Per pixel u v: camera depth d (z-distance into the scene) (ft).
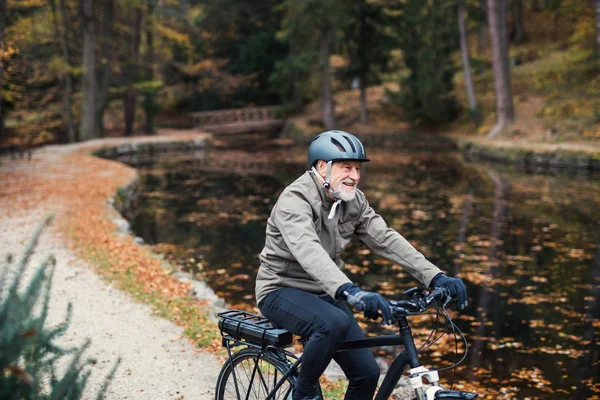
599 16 95.40
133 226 45.96
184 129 158.81
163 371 16.17
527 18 173.37
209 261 35.50
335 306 9.68
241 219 49.21
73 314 21.08
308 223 8.92
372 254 37.81
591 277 32.27
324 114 149.28
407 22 140.05
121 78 128.16
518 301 28.22
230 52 169.58
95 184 56.65
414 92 138.41
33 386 7.02
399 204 56.39
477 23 137.59
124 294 23.75
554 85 119.65
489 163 96.73
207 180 75.31
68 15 114.32
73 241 32.91
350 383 9.43
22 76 100.01
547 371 20.40
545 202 57.16
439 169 88.12
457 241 40.88
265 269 9.66
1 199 47.29
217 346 18.15
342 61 183.83
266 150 121.08
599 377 19.88
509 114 115.96
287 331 9.35
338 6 138.00
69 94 115.34
